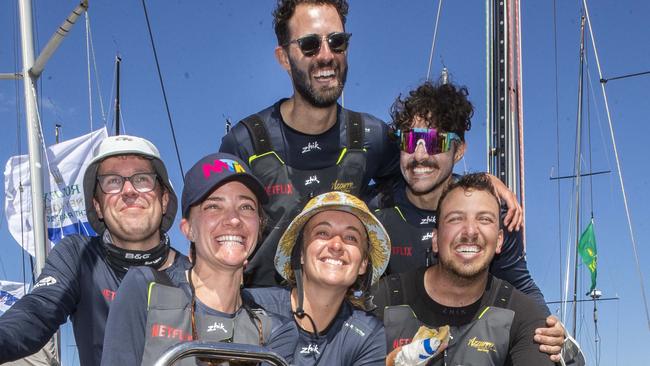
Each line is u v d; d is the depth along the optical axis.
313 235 1.45
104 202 1.55
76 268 1.52
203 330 1.30
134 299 1.29
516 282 1.85
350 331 1.46
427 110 1.86
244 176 1.36
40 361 2.59
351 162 1.87
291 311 1.47
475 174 1.70
